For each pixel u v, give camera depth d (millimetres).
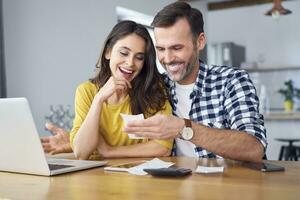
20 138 1159
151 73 1786
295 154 4531
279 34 6254
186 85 1832
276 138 5031
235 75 1714
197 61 1792
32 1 3400
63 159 1479
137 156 1621
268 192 920
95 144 1617
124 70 1731
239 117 1514
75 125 1748
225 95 1722
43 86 3482
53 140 1855
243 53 6426
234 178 1085
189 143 1777
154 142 1647
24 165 1188
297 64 6148
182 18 1629
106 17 4023
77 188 1005
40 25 3467
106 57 1807
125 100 1798
